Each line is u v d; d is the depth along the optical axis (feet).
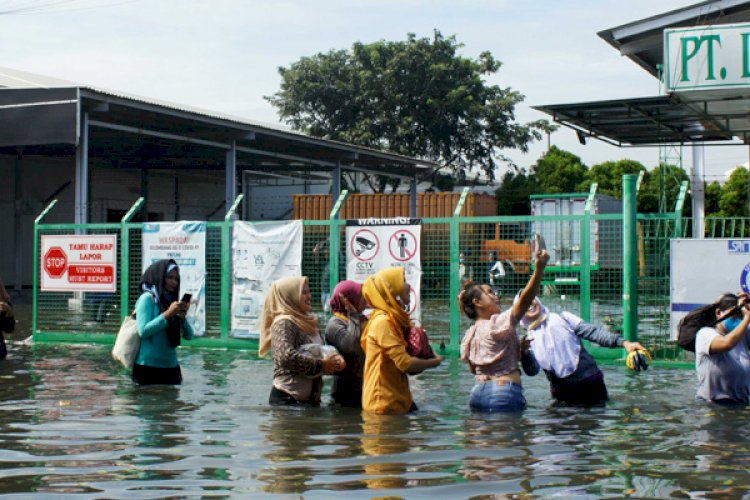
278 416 24.71
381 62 167.12
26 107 73.67
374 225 40.70
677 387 30.40
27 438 21.66
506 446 20.38
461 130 166.50
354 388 26.55
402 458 19.12
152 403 27.32
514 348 25.70
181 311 31.09
